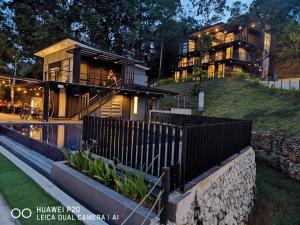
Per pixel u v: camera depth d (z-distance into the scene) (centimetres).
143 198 294
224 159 554
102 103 1627
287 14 3747
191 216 336
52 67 1841
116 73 1870
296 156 1088
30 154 602
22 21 2678
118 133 476
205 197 388
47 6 2959
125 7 3322
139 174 353
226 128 568
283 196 887
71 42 1566
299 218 743
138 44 3725
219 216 454
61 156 512
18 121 1192
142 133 431
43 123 1114
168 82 3050
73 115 1595
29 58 2795
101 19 3200
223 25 3164
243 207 668
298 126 1259
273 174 1098
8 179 438
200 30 3431
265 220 730
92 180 367
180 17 4084
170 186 331
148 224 267
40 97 1855
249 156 780
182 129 358
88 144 543
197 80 2705
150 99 2034
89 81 1681
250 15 3706
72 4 3098
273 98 1811
